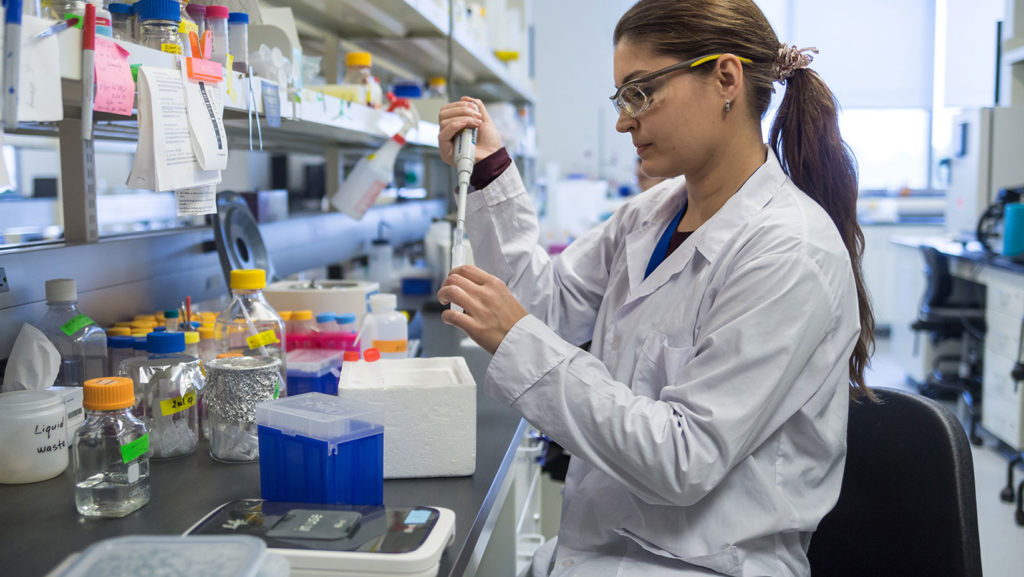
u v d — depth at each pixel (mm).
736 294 1152
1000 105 5160
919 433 1330
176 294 1899
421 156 4453
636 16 1240
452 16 2875
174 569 743
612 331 1410
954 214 5500
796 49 1306
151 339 1283
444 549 961
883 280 7012
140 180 1086
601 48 7969
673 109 1235
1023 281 3918
